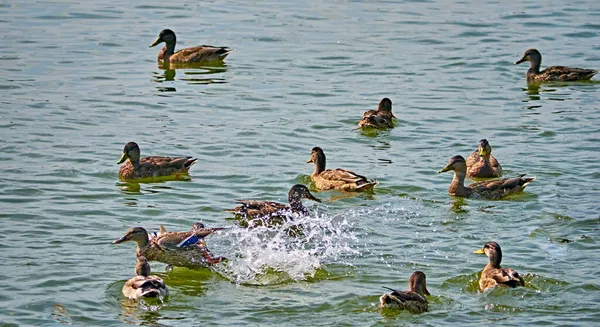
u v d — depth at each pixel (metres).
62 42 37.75
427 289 17.83
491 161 25.05
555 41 39.50
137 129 28.06
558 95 32.84
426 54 37.22
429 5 45.19
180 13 43.12
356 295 17.48
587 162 25.55
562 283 17.86
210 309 16.89
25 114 28.89
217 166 25.25
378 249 19.88
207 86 32.97
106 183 23.86
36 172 24.20
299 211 21.67
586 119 29.78
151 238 19.16
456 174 23.36
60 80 32.78
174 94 31.88
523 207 22.47
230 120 29.14
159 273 18.97
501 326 16.08
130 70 34.75
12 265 18.52
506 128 28.80
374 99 31.55
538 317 16.48
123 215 21.64
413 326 16.11
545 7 44.94
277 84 33.19
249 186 23.83
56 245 19.69
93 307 16.84
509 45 38.75
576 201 22.72
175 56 36.03
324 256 19.55
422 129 28.66
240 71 34.94
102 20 41.47
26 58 35.19
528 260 19.11
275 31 40.22
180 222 21.28
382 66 35.44
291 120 29.22
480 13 43.75
